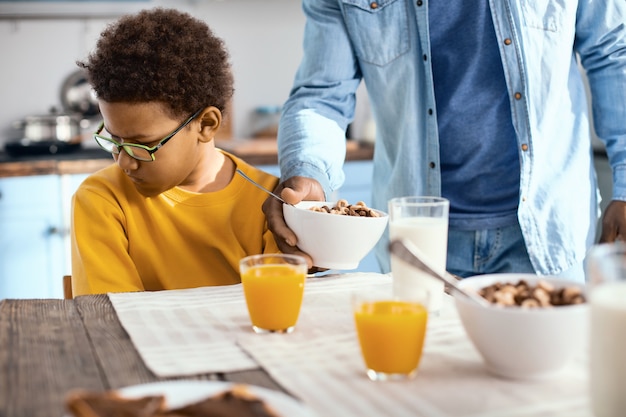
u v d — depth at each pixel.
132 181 1.50
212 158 1.64
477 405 0.83
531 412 0.81
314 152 1.53
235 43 3.84
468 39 1.61
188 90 1.41
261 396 0.80
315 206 1.35
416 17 1.62
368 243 1.30
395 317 0.88
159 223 1.56
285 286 1.05
